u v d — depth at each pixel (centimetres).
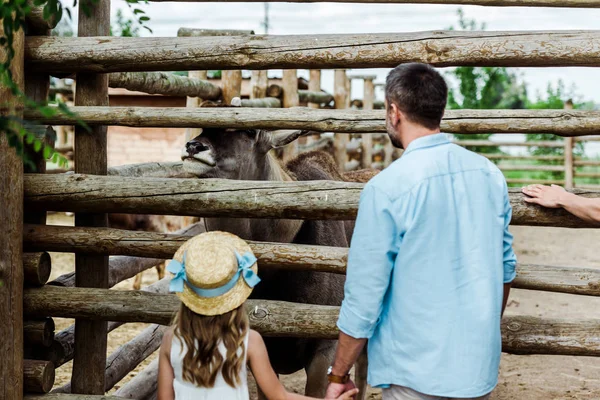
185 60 347
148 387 469
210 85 668
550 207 305
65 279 391
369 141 1348
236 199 339
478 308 237
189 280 243
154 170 527
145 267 529
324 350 395
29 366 351
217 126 351
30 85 368
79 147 372
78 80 376
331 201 332
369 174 555
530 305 802
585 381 566
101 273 378
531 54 325
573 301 819
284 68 347
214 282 240
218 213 343
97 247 356
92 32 373
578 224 310
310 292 400
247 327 256
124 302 350
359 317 239
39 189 355
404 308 239
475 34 332
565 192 304
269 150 427
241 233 397
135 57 350
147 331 491
